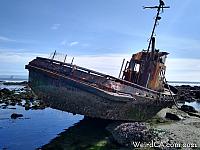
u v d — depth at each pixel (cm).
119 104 1399
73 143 1247
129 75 1870
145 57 1888
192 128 1521
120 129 1256
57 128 1638
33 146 1231
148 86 1850
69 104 1446
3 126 1662
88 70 1422
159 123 1680
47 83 1465
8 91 3522
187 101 4231
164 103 1844
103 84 1392
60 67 1456
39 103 2773
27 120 1892
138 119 1597
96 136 1357
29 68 1540
